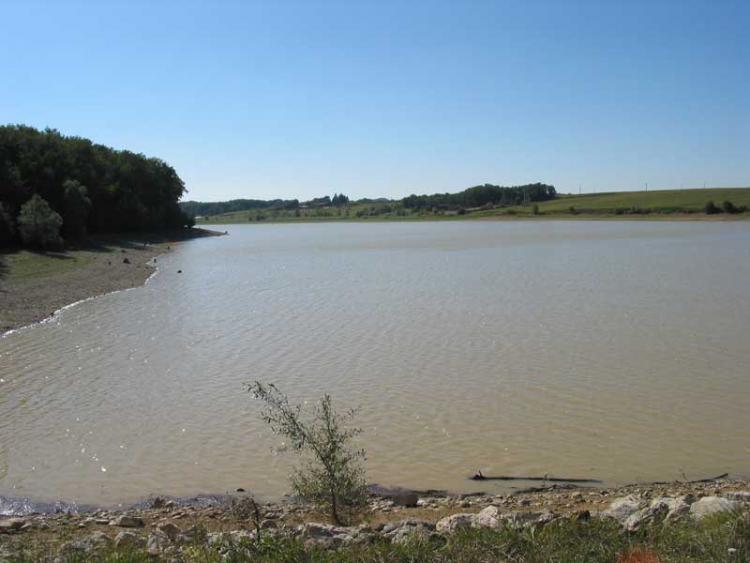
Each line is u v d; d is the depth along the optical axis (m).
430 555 8.42
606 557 8.09
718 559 7.71
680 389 21.16
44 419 19.31
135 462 16.22
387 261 71.69
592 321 32.53
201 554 9.05
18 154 89.00
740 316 32.84
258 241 121.06
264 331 32.03
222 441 17.53
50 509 13.70
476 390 21.48
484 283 49.12
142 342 29.78
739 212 154.38
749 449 16.45
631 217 168.50
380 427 18.28
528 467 15.59
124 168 118.25
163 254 88.88
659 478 14.90
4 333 31.89
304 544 9.14
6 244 69.75
